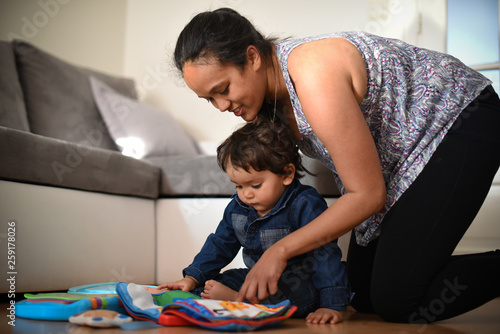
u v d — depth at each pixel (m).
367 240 1.16
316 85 0.97
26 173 1.42
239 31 1.04
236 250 1.33
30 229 1.41
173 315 0.96
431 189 1.06
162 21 3.18
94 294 1.20
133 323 0.94
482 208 2.21
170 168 1.94
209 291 1.14
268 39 1.17
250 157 1.14
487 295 1.04
